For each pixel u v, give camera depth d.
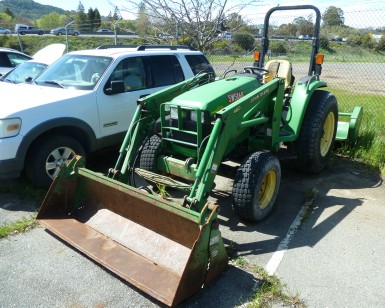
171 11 10.09
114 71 5.64
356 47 10.20
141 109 4.43
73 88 5.48
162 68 6.38
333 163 6.25
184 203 3.56
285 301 3.13
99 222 3.94
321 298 3.17
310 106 5.33
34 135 4.71
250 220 4.27
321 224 4.34
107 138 5.62
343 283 3.35
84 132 5.30
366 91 14.54
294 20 10.04
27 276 3.46
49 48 10.38
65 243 3.97
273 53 11.80
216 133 3.76
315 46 5.54
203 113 4.04
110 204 3.94
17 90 5.44
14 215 4.57
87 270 3.54
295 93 5.16
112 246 3.62
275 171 4.34
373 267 3.57
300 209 4.70
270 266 3.57
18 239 4.04
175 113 4.25
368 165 6.13
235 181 4.09
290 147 5.73
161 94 4.61
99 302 3.15
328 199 4.97
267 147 4.73
